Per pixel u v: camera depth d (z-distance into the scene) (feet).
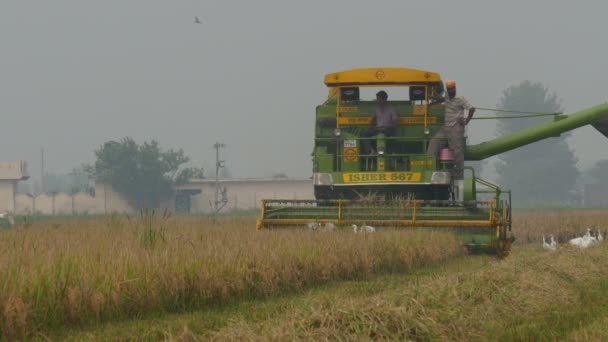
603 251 80.53
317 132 96.94
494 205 88.07
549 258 70.64
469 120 94.32
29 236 72.64
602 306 49.06
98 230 87.45
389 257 73.77
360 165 93.86
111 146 454.40
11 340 39.45
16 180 424.87
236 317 44.91
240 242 64.64
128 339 39.40
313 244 67.15
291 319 37.40
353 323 36.65
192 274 51.11
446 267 78.02
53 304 42.91
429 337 37.47
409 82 95.45
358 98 96.78
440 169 93.30
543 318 44.09
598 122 98.37
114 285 46.06
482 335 39.06
